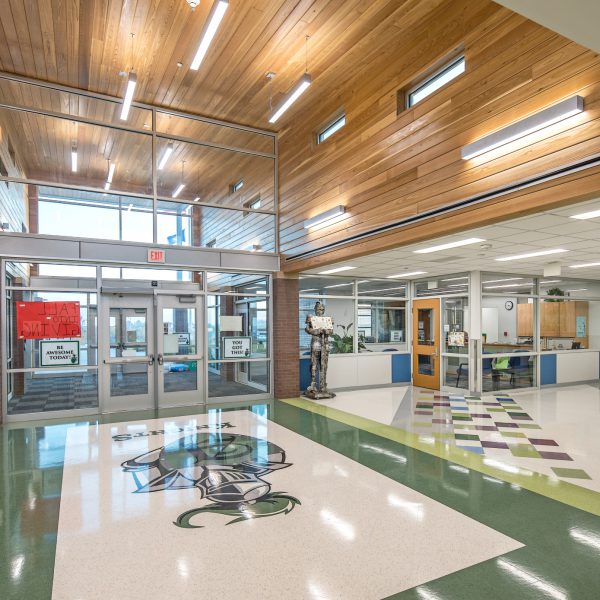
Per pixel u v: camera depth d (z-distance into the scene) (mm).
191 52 5715
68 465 4414
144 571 2553
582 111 3291
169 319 7477
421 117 4902
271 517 3240
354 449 4906
